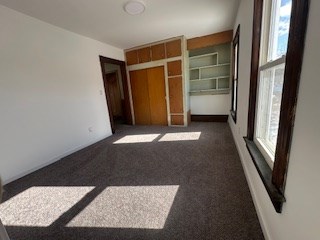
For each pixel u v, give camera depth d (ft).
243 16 7.07
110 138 12.42
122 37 11.62
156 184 6.17
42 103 8.34
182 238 3.94
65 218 4.80
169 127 14.47
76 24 8.95
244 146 6.67
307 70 2.05
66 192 6.06
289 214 2.61
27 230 4.47
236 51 9.83
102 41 12.15
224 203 4.94
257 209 4.42
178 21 9.77
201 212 4.67
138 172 7.18
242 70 7.31
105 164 8.20
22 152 7.55
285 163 2.67
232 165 7.14
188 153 8.76
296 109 2.35
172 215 4.64
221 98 14.87
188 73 14.65
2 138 6.89
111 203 5.31
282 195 2.80
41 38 8.25
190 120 16.07
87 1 6.88
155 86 14.61
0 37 6.76
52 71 8.80
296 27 2.18
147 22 9.49
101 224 4.50
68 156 9.53
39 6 6.99
